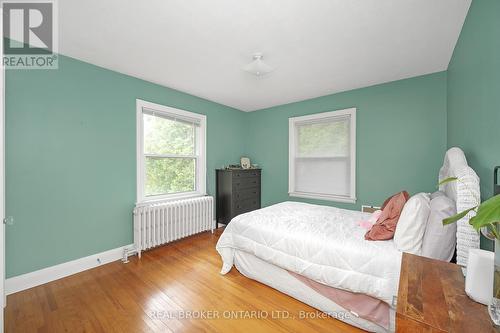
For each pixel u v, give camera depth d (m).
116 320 1.58
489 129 1.19
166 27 1.72
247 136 4.48
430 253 1.33
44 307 1.72
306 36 1.83
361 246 1.53
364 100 3.04
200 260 2.58
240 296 1.88
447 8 1.48
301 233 1.83
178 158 3.35
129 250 2.66
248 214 2.46
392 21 1.62
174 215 2.99
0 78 1.13
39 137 2.04
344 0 1.41
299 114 3.72
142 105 2.82
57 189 2.16
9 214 1.89
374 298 1.43
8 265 1.89
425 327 0.67
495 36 1.09
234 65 2.39
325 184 3.47
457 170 1.35
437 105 2.52
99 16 1.59
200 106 3.58
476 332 0.63
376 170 2.96
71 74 2.23
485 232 0.76
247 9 1.50
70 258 2.25
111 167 2.55
